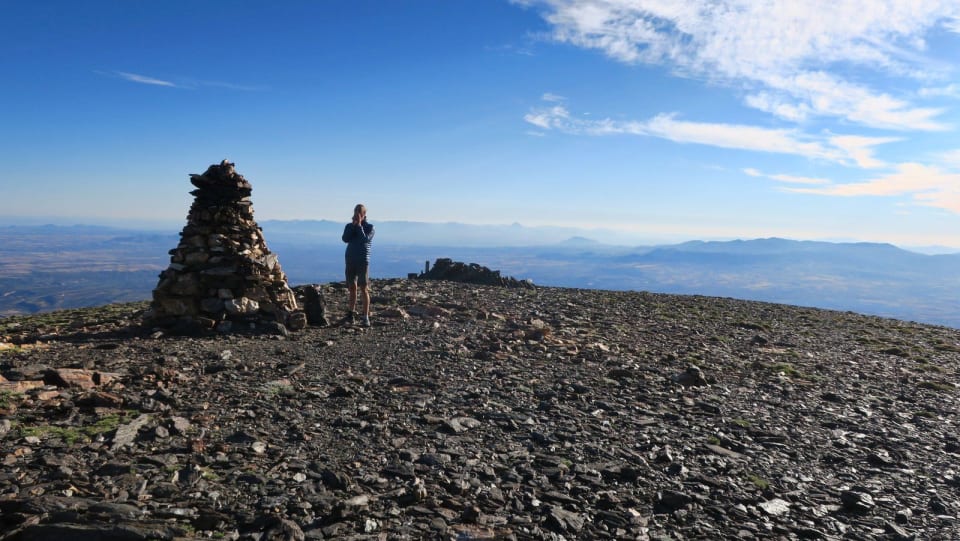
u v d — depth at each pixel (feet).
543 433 25.79
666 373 41.16
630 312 77.66
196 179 49.34
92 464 18.56
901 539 17.79
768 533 17.67
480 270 115.03
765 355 52.90
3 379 27.27
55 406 24.12
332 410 27.22
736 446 26.12
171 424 22.90
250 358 38.06
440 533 15.89
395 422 25.94
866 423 31.60
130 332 46.26
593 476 21.21
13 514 14.64
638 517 18.02
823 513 19.53
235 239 50.72
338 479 18.75
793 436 28.45
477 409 28.94
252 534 14.85
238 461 19.81
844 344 63.87
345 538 15.12
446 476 20.21
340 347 43.68
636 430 27.40
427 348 44.47
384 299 72.33
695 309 87.04
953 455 26.66
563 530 16.80
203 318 46.88
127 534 13.91
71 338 43.70
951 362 55.93
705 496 20.07
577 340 52.54
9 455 18.67
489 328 55.62
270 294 51.80
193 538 14.24
